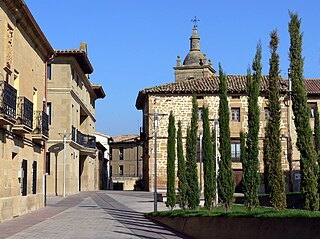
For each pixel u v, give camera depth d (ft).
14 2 71.72
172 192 79.36
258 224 36.27
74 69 150.00
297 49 43.86
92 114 202.69
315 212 35.60
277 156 45.65
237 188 155.53
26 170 83.30
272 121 46.24
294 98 43.73
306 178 42.78
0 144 67.46
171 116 80.89
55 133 141.79
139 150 290.97
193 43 250.78
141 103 190.70
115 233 58.29
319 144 52.44
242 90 158.20
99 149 228.43
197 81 168.14
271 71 47.06
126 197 140.67
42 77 98.07
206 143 64.49
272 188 45.37
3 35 68.69
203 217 49.60
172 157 80.07
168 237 54.44
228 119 57.11
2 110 64.03
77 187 161.68
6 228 63.26
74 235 56.24
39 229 62.39
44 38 91.71
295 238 30.71
